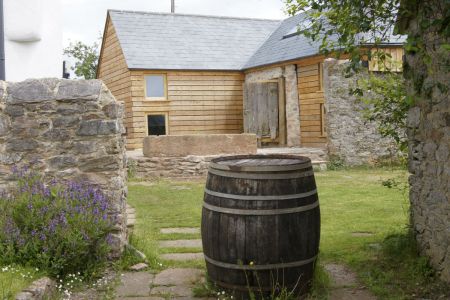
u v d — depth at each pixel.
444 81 4.31
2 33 9.74
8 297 3.72
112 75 19.34
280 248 4.11
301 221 4.16
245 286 4.21
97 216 4.99
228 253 4.18
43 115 5.34
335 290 4.51
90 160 5.35
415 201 5.06
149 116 17.52
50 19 10.93
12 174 5.33
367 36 8.20
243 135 13.38
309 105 16.03
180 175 13.00
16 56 10.40
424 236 4.89
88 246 4.88
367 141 14.25
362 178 12.09
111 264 5.21
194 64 17.92
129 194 10.37
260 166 4.11
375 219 7.29
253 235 4.09
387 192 9.82
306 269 4.30
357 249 5.67
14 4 10.28
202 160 13.00
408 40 4.13
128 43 18.05
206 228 4.34
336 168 13.95
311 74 15.84
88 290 4.60
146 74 17.30
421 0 4.39
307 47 15.88
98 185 5.34
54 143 5.35
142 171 13.05
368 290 4.49
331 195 9.59
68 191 5.20
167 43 18.59
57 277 4.65
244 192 4.11
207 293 4.44
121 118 5.59
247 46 19.69
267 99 17.05
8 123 5.33
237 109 18.62
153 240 6.21
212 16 20.69
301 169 4.21
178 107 17.72
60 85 5.38
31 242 4.67
